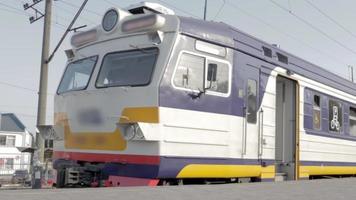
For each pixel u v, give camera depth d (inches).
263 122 431.8
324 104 563.2
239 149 397.1
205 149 365.7
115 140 358.9
